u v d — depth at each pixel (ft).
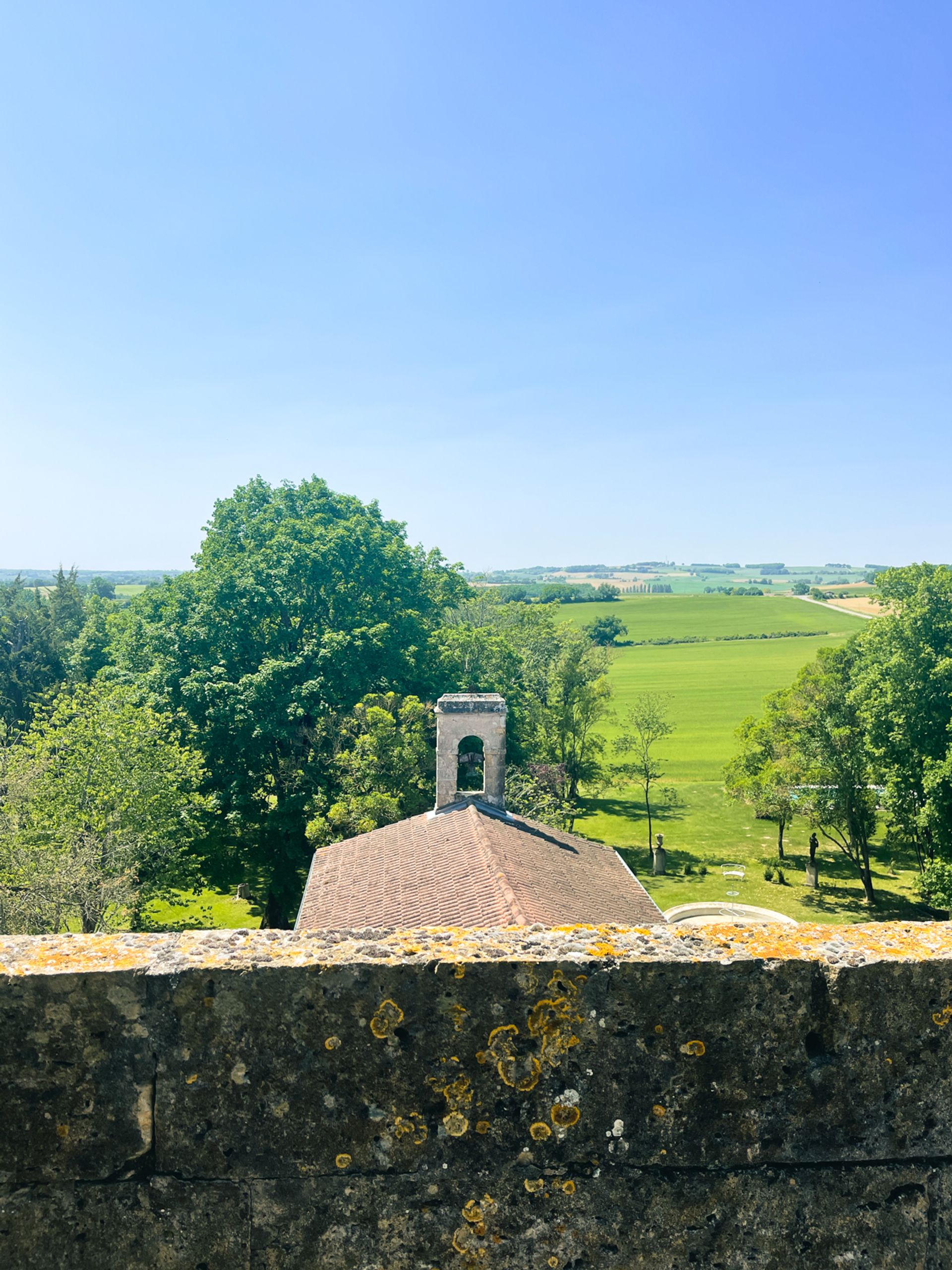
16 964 11.57
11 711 174.91
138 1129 11.51
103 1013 11.44
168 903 89.15
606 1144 11.78
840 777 117.19
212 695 115.24
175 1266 11.50
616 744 165.07
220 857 123.85
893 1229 12.01
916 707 92.38
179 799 85.51
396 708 107.55
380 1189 11.61
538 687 167.73
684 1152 11.85
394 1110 11.60
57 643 209.26
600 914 49.21
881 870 132.87
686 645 445.37
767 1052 11.92
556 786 132.98
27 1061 11.42
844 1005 11.96
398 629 132.77
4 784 81.51
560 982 11.70
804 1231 11.91
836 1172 12.00
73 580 272.92
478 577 273.95
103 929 74.38
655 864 129.39
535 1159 11.73
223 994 11.46
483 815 63.31
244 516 148.66
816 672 137.80
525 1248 11.68
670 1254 11.78
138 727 82.33
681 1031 11.84
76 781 77.36
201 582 130.62
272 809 114.42
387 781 93.45
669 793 177.68
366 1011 11.55
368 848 63.98
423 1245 11.60
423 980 11.59
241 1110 11.53
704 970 11.83
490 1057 11.64
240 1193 11.53
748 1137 11.93
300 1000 11.51
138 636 133.90
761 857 138.62
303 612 129.08
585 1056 11.75
